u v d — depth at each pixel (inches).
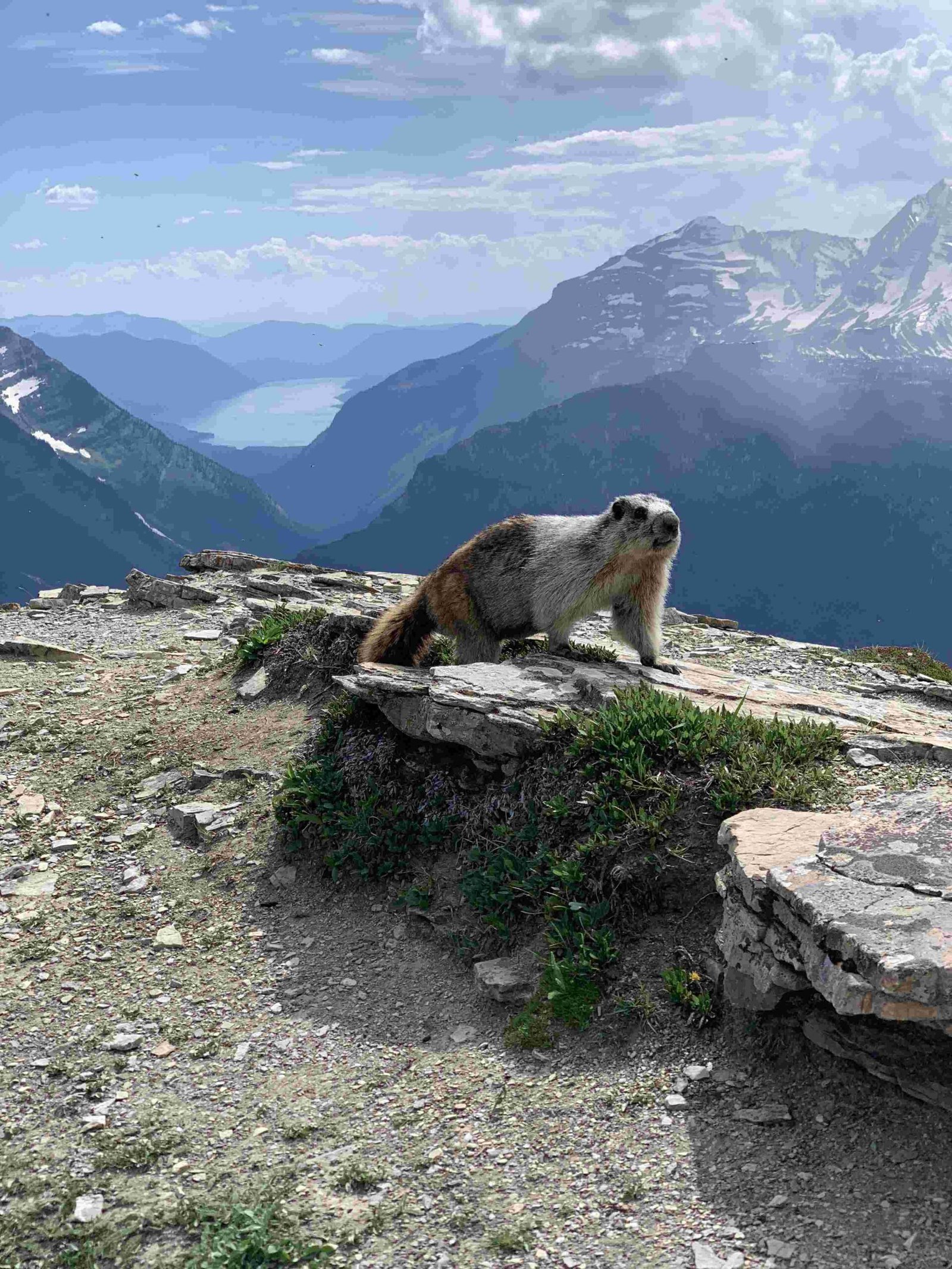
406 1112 79.4
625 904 85.7
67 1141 79.8
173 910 98.5
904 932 72.3
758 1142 73.9
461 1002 86.4
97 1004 90.0
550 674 102.7
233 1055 85.0
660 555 99.7
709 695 101.3
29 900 100.5
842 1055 75.2
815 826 82.0
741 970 78.8
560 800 90.7
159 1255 72.8
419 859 97.0
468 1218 72.9
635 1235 70.8
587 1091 78.4
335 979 90.4
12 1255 73.6
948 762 91.0
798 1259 66.7
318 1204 74.5
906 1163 71.3
